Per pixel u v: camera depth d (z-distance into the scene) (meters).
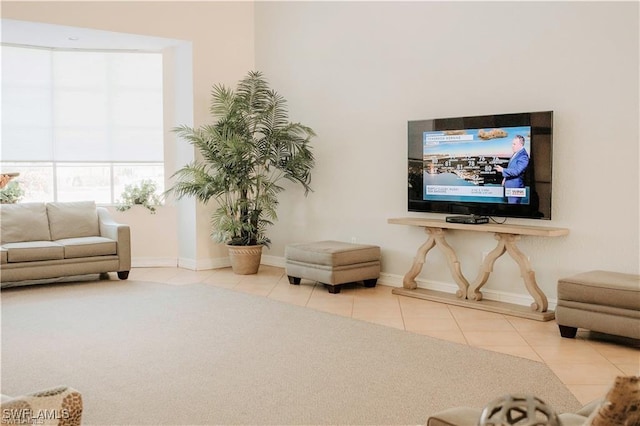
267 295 6.18
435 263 6.24
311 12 7.33
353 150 6.96
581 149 5.10
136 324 4.99
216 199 7.76
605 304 4.34
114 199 8.16
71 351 4.24
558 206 5.25
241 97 7.29
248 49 8.08
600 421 1.43
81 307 5.60
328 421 3.07
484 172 5.58
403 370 3.86
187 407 3.25
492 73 5.66
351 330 4.82
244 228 7.29
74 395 1.54
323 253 6.24
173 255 8.16
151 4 7.29
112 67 8.00
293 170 7.22
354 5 6.85
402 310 5.52
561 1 5.16
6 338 4.57
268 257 8.15
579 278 4.53
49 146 7.84
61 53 7.83
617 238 4.92
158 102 8.12
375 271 6.54
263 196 7.27
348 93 6.97
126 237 6.97
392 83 6.51
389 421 3.07
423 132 6.04
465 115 5.89
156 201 8.11
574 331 4.60
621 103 4.85
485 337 4.64
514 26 5.48
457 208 5.83
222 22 7.84
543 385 3.59
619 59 4.85
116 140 8.07
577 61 5.09
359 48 6.82
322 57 7.24
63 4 6.73
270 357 4.12
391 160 6.57
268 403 3.31
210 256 7.89
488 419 1.50
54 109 7.84
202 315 5.30
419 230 6.36
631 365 3.97
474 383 3.63
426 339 4.56
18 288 6.53
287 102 7.71
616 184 4.91
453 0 5.93
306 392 3.47
